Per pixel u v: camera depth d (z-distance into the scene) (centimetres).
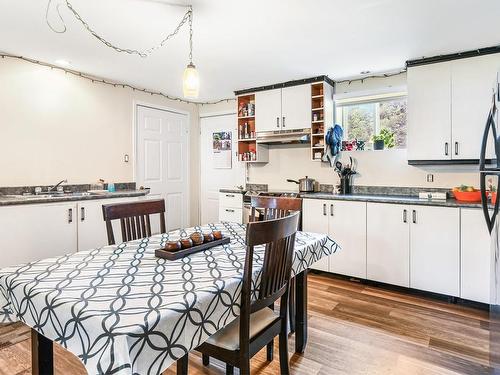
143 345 86
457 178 313
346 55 297
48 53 292
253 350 135
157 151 441
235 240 187
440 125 295
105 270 132
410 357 191
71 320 96
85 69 338
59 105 334
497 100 180
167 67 330
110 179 384
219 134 488
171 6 209
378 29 244
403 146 350
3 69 293
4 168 297
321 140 376
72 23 233
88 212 306
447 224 265
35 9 212
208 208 503
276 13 219
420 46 275
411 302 270
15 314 118
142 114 420
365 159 361
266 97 402
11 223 256
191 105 495
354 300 274
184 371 144
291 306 220
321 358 191
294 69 339
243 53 293
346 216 317
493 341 172
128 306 98
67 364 184
